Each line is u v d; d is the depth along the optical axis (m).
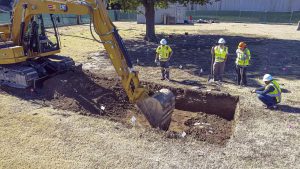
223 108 10.47
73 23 34.78
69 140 7.46
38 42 11.24
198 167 6.46
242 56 11.61
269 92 9.41
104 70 13.98
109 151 7.00
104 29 8.20
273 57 17.36
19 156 6.76
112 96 10.84
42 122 8.39
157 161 6.64
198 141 7.61
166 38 25.06
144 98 8.40
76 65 12.57
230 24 39.78
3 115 8.84
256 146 7.37
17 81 10.92
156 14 38.56
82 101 10.08
